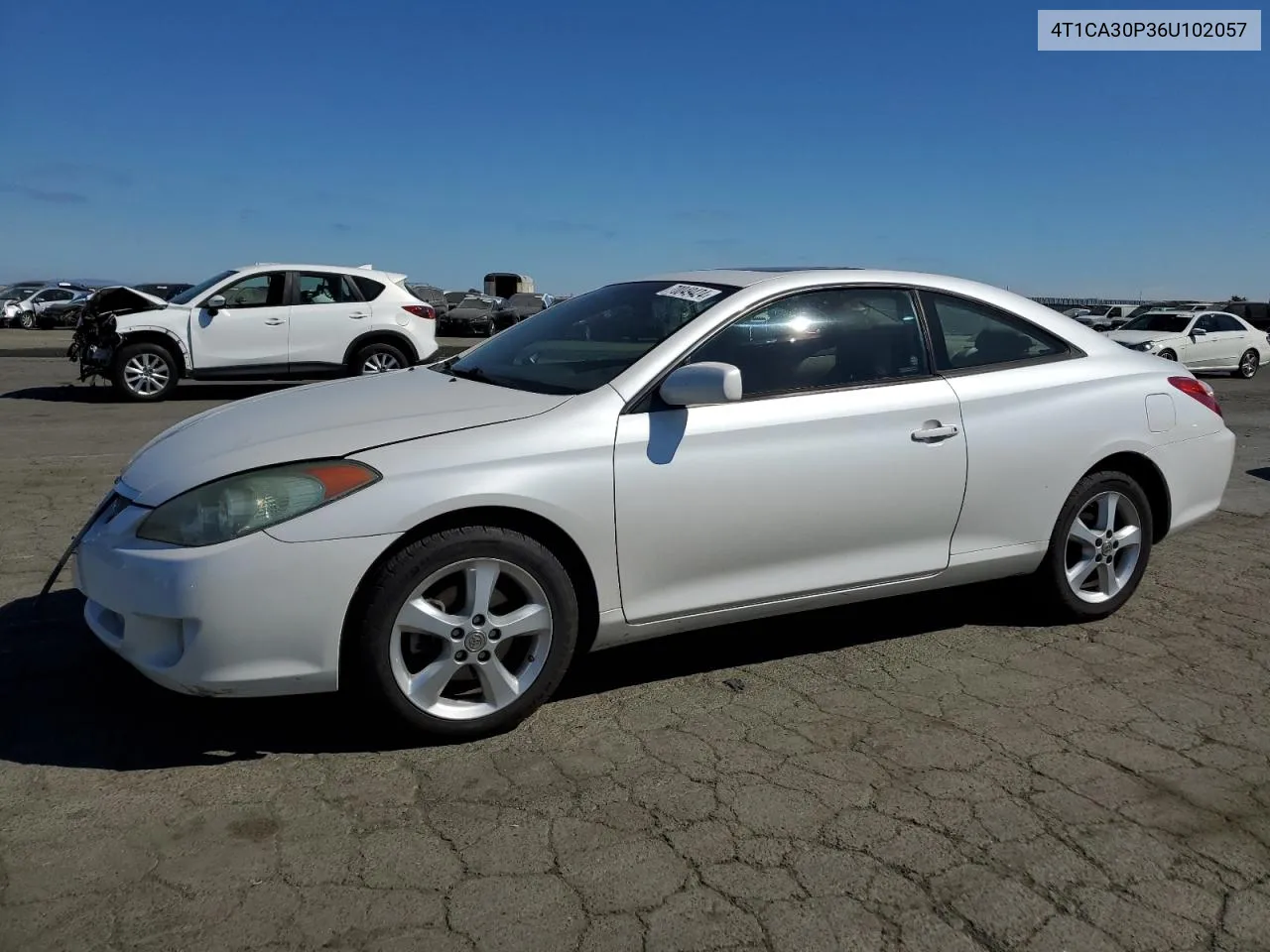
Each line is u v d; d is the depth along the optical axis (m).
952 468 3.90
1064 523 4.26
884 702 3.63
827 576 3.75
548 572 3.21
